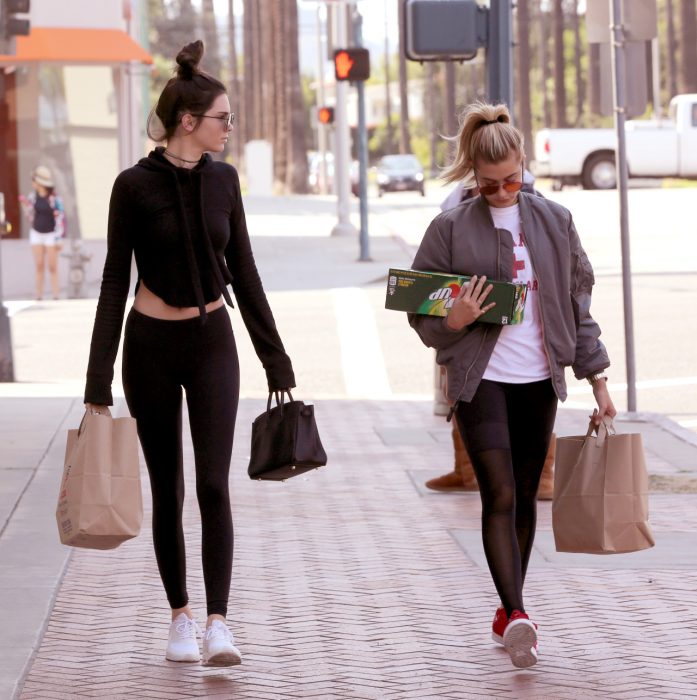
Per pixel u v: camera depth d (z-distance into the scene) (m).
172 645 13.84
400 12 27.50
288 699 12.68
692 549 18.47
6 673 13.33
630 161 120.44
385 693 12.85
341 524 20.16
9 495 21.48
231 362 13.63
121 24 67.19
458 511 20.97
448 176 13.96
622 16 28.48
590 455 13.48
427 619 15.29
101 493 12.73
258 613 15.52
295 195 166.50
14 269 61.72
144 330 13.44
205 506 13.52
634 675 13.35
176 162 13.45
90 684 13.14
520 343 13.66
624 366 36.53
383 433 27.95
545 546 18.61
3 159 66.62
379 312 48.88
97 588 16.58
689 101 120.75
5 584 16.53
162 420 13.60
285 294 55.81
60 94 66.88
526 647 13.12
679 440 26.70
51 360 39.19
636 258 66.69
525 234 13.65
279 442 13.71
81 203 67.19
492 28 27.06
